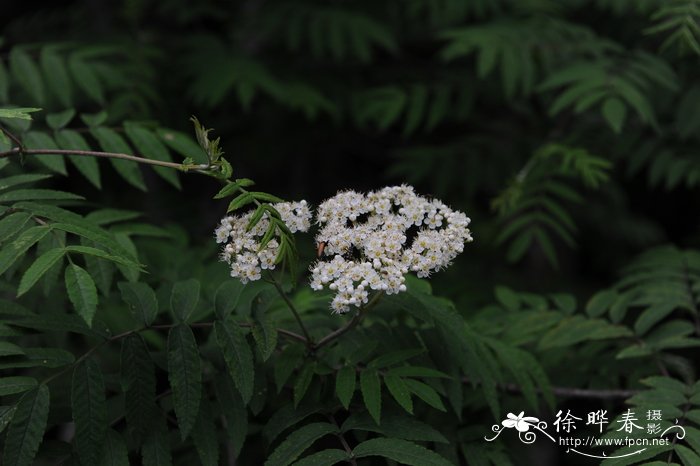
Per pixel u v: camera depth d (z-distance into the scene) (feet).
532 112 15.39
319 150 18.48
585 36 13.75
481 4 14.99
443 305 7.62
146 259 9.91
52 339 8.42
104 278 7.29
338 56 14.39
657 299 9.94
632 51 12.87
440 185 15.30
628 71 12.09
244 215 6.96
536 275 17.07
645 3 13.67
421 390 6.80
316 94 14.35
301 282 10.96
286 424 6.97
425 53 18.28
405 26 17.25
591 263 20.83
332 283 6.79
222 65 13.85
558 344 9.18
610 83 11.53
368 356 7.26
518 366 8.49
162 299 9.20
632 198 22.17
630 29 14.99
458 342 7.75
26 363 6.37
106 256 5.79
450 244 7.04
